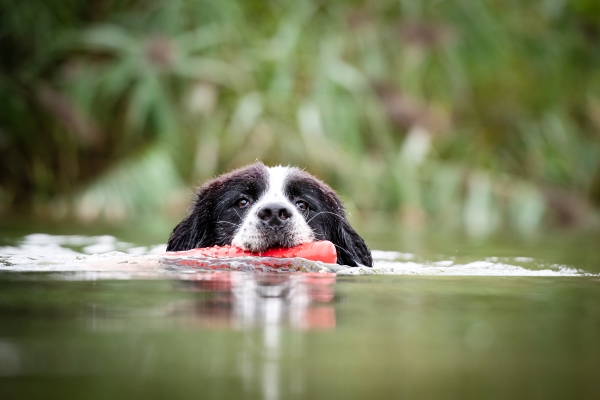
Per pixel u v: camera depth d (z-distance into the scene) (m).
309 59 15.01
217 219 6.84
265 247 5.98
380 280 5.30
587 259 7.44
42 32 14.67
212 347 3.19
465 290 4.88
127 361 2.97
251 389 2.67
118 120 14.88
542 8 16.72
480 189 14.16
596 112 16.92
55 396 2.56
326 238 6.86
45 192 14.06
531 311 4.13
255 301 4.16
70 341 3.26
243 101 14.29
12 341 3.25
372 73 15.20
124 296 4.28
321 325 3.64
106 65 14.99
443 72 15.98
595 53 17.02
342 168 13.80
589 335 3.54
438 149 15.00
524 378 2.87
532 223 13.53
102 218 12.15
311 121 14.09
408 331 3.57
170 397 2.56
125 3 15.43
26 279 4.94
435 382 2.80
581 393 2.69
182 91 14.84
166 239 9.05
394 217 13.84
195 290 4.50
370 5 15.96
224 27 14.99
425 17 15.93
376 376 2.86
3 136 13.84
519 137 15.93
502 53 16.03
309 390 2.67
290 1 15.41
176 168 14.09
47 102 14.09
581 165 16.03
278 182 6.73
